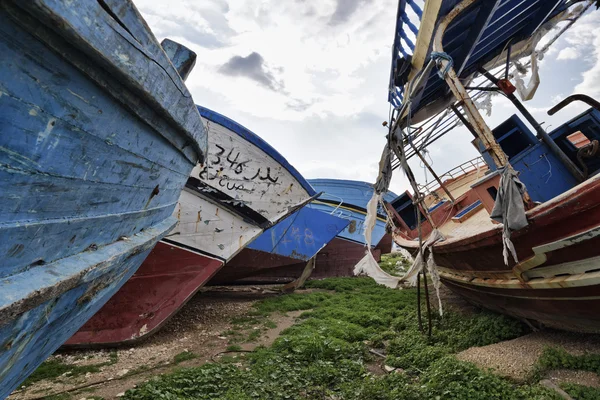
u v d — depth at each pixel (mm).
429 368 5957
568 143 8102
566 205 4410
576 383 4852
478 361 5969
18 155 1790
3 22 1539
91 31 1882
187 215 9375
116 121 2512
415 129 9898
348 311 10562
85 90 2107
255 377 5797
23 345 2348
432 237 7391
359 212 23391
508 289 6316
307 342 7164
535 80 8375
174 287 8922
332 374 5930
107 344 7859
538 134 7977
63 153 2104
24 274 2059
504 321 7367
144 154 3150
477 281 7438
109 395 5332
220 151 9875
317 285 16688
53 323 2668
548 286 5234
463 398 4727
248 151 10234
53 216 2221
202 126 4465
